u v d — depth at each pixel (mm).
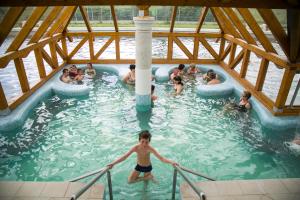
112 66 10258
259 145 5555
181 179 4480
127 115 6734
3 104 5957
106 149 5328
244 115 6832
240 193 3576
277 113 6266
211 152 5289
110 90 8312
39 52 7934
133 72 8617
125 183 4363
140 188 4246
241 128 6223
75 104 7328
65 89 7777
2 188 3564
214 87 8188
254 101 7168
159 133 5938
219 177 4570
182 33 10180
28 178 4469
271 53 6598
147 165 4246
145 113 6859
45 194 3473
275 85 9070
